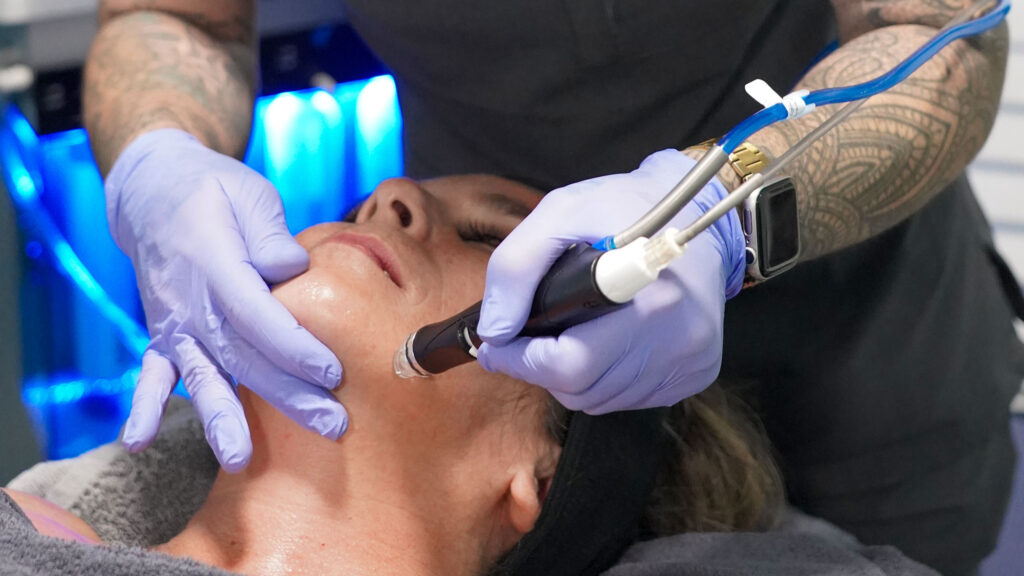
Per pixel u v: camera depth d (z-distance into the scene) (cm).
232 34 162
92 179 229
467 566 124
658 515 147
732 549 137
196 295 121
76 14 209
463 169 166
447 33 142
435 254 127
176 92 149
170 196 129
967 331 157
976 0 118
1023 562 217
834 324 152
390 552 117
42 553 99
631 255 85
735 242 105
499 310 95
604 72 140
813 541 138
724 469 147
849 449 160
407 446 118
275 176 235
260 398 119
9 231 199
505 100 148
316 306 116
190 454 140
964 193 159
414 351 104
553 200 98
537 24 136
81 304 245
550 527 127
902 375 155
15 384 203
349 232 126
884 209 121
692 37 136
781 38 146
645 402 104
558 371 94
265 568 114
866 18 128
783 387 159
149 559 100
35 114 219
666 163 108
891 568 138
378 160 239
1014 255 247
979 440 162
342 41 229
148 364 126
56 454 249
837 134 115
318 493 117
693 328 97
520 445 125
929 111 118
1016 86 236
